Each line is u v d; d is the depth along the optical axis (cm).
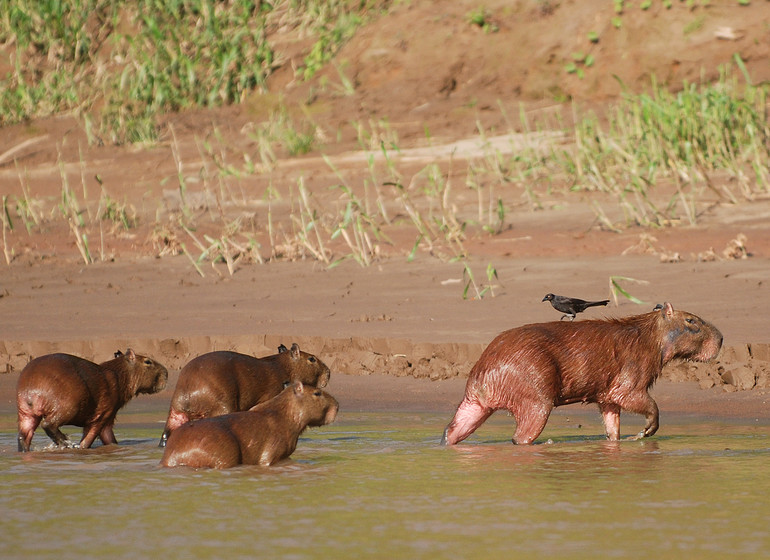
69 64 12212
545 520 2214
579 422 3675
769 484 2545
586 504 2355
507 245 6378
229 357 3369
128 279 6106
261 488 2575
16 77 12019
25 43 12319
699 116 7838
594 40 10438
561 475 2698
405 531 2141
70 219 7575
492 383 3203
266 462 2892
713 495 2430
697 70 10019
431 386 4169
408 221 7231
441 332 4622
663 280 5275
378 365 4406
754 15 10156
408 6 11756
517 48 10775
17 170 9719
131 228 7662
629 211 6906
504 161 8544
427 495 2475
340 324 4869
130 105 11112
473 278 5634
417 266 6006
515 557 1947
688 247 6012
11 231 7544
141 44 11862
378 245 6397
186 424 2928
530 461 2906
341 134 10100
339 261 6225
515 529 2144
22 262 6638
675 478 2631
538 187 7875
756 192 7106
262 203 8081
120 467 2881
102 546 2055
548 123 9644
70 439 3497
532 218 7025
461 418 3259
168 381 4416
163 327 4966
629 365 3262
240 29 11912
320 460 2964
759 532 2102
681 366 4150
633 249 6019
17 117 11181
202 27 12119
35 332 4969
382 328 4756
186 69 11406
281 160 9406
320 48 11500
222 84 11362
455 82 10806
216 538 2105
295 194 8250
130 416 3931
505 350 3206
